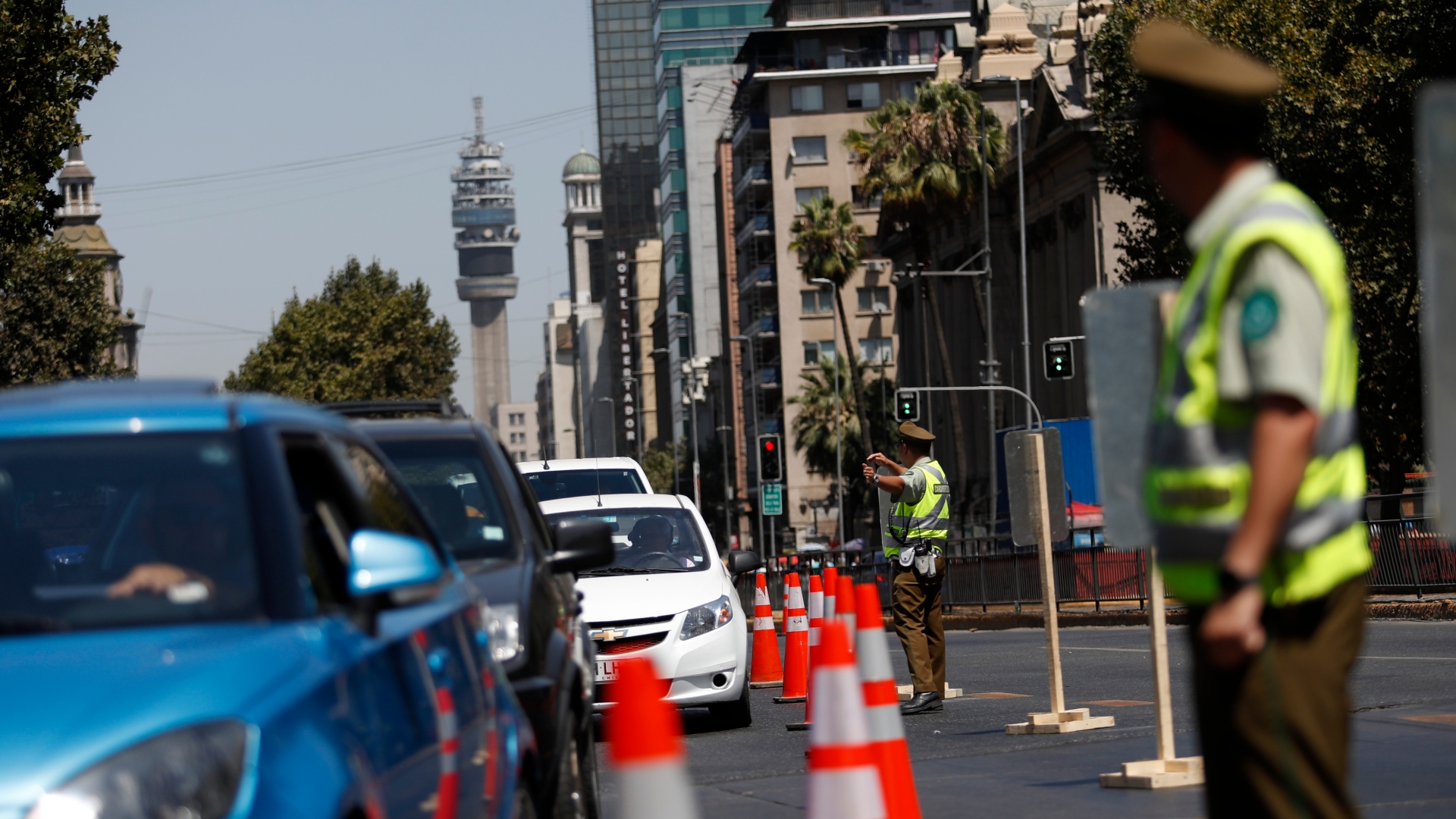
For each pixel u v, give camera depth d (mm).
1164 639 13703
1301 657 5648
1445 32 50312
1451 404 5273
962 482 97062
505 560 11953
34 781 4980
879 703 10367
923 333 136125
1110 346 9555
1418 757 14219
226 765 5137
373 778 5918
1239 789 5734
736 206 188875
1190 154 5773
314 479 7590
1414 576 38188
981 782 14406
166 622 6262
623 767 5363
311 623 6305
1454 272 5273
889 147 96062
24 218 44594
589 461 27125
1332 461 5629
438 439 12992
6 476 6965
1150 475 5930
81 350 96438
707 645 20859
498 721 8242
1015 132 114938
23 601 6469
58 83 46031
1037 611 50906
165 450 6965
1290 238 5449
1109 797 13109
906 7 175500
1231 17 54250
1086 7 104375
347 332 172875
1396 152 52312
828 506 163375
